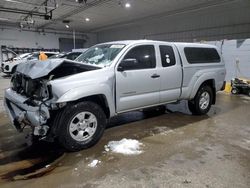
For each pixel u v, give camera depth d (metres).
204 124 4.50
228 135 3.88
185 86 4.58
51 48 25.45
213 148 3.33
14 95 3.36
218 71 5.25
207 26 16.11
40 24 21.53
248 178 2.52
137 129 4.19
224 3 12.81
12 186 2.37
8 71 14.33
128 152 3.18
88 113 3.25
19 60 14.21
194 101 4.98
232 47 8.88
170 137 3.78
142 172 2.64
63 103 2.92
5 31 22.02
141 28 22.05
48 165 2.83
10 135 3.86
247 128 4.26
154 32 20.72
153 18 17.81
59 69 3.23
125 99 3.64
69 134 3.08
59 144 3.42
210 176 2.55
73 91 2.98
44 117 2.86
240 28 14.11
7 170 2.71
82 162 2.89
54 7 13.29
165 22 19.39
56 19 18.69
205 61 5.00
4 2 12.88
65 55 10.66
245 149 3.31
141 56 3.85
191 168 2.73
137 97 3.78
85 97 3.28
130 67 3.68
